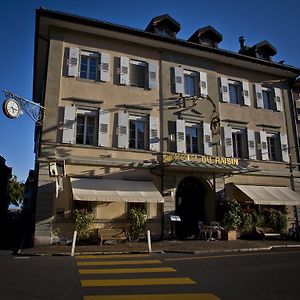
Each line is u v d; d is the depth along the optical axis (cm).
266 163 2022
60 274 828
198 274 838
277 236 1861
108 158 1608
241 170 1766
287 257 1155
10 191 4556
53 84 1581
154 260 1071
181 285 718
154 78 1808
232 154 1920
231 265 977
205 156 1775
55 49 1625
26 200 3497
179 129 1795
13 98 1409
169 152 1747
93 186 1492
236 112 2012
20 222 3353
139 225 1552
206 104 1914
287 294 645
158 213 1666
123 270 888
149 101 1767
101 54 1709
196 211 1838
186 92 1912
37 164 1617
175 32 1969
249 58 2025
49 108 1546
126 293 651
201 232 1711
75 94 1616
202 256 1177
